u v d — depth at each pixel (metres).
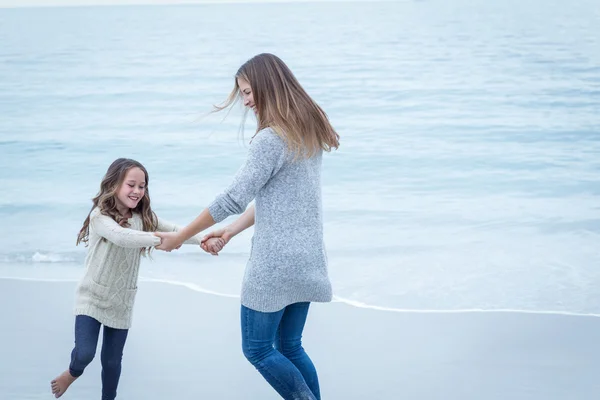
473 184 10.47
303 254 3.30
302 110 3.31
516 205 9.37
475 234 8.13
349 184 10.42
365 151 12.41
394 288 6.32
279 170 3.30
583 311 5.69
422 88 18.25
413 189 10.21
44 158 12.42
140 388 4.29
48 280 6.38
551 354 4.79
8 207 9.55
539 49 21.86
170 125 14.84
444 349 4.89
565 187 10.25
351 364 4.66
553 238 7.92
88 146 13.22
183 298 5.93
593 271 6.73
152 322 5.39
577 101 16.30
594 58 20.41
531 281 6.47
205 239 3.83
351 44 24.83
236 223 3.88
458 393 4.23
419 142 13.16
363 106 16.64
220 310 5.65
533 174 11.00
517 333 5.16
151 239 3.56
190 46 25.20
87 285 3.79
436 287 6.34
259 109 3.36
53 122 15.23
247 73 3.36
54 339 5.01
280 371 3.39
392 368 4.59
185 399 4.15
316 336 5.14
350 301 5.93
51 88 18.86
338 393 4.25
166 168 11.52
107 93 18.41
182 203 9.73
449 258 7.24
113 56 23.16
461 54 22.25
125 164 3.82
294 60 22.81
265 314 3.34
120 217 3.82
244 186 3.24
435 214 8.98
